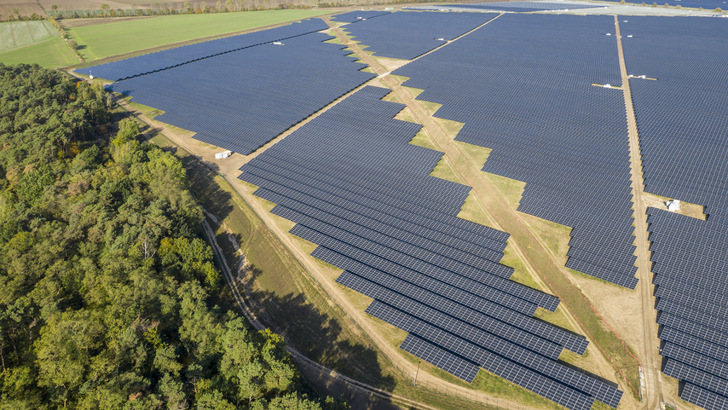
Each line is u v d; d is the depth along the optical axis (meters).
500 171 112.19
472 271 83.19
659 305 74.19
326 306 79.44
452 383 66.44
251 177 113.56
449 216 97.25
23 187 102.19
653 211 93.06
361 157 120.06
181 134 136.88
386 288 80.31
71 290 75.56
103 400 52.81
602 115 139.75
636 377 65.12
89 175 104.31
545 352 68.25
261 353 60.25
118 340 61.72
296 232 94.75
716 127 127.44
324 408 56.16
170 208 92.75
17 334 67.50
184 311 68.12
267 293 84.81
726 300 73.06
